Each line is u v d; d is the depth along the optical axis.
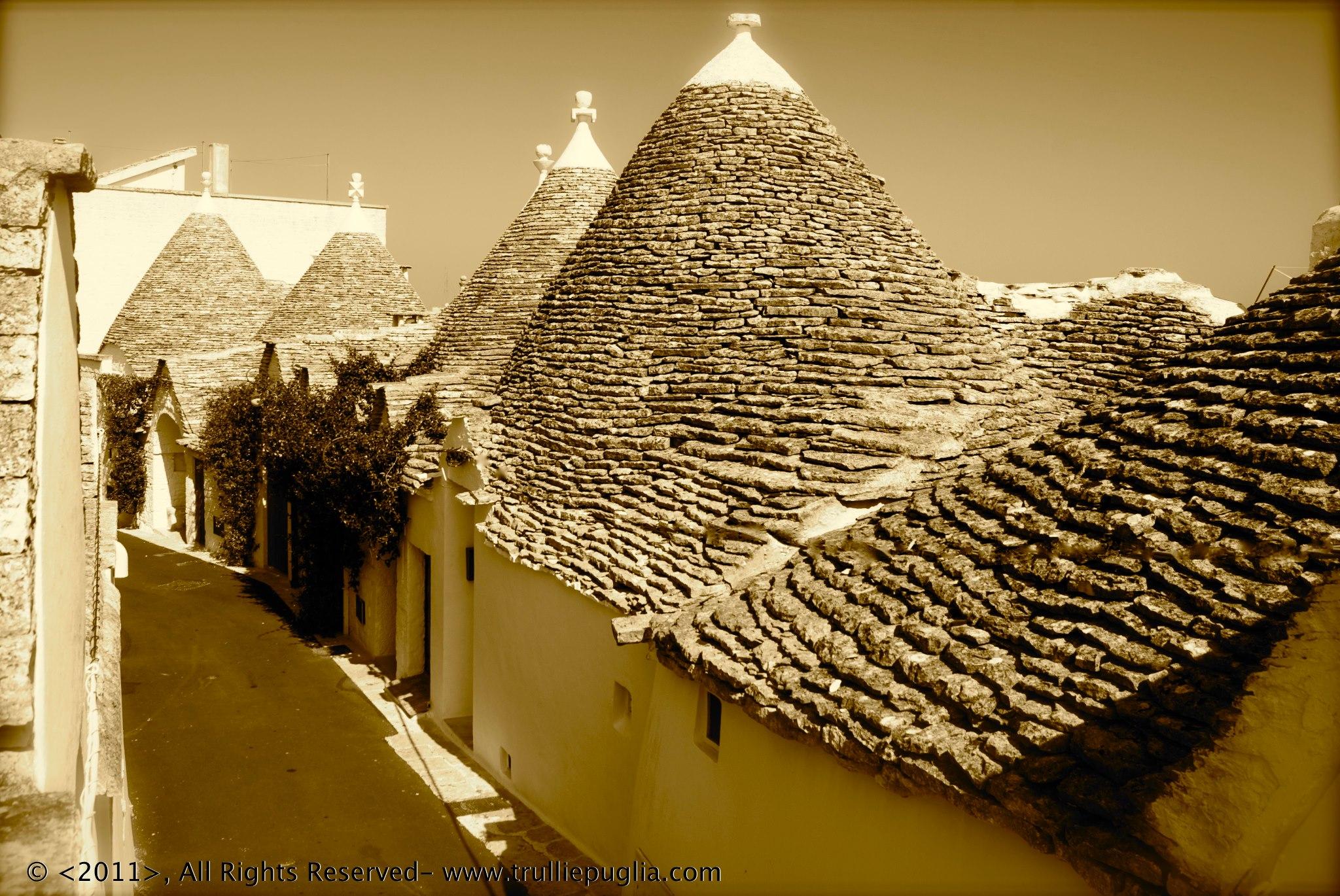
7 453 3.10
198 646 16.80
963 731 4.57
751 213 11.30
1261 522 4.30
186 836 9.79
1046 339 12.82
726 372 10.03
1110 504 5.07
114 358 28.89
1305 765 3.53
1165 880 3.57
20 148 3.50
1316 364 4.82
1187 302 13.30
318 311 24.66
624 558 8.53
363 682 15.07
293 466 17.62
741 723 6.42
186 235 29.36
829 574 6.44
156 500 27.62
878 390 9.20
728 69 12.41
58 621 3.61
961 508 6.12
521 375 12.67
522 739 10.66
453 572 13.11
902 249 11.55
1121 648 4.33
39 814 2.65
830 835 5.46
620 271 11.84
